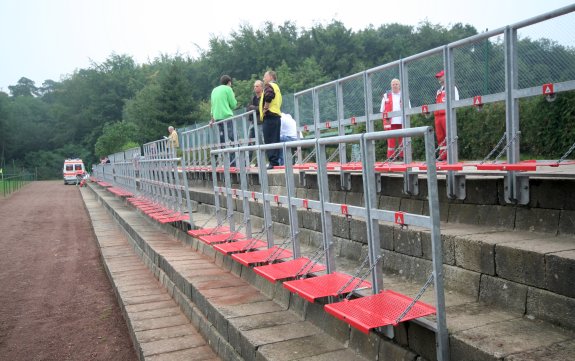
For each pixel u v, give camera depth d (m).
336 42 55.47
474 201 5.01
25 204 31.80
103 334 7.14
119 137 57.34
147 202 15.62
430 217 3.25
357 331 4.05
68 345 6.83
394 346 3.66
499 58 5.05
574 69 4.25
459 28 57.97
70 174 58.03
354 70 51.19
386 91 7.26
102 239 14.69
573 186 4.02
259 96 11.05
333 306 3.61
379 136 3.66
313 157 11.00
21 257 13.96
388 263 5.22
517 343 3.06
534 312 3.51
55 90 108.25
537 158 5.74
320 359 3.92
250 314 5.12
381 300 3.64
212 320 5.53
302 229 7.21
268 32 66.00
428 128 3.20
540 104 5.68
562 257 3.30
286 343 4.27
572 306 3.24
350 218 5.98
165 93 56.16
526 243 3.83
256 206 9.02
